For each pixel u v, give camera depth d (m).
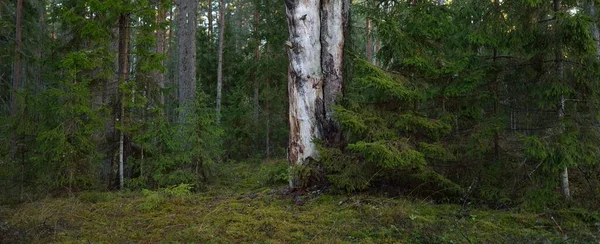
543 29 6.54
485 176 7.15
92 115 8.59
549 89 6.33
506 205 6.74
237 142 16.56
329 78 8.05
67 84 8.46
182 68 13.40
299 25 7.92
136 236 5.86
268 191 8.36
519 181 6.82
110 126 9.60
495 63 7.15
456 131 7.70
